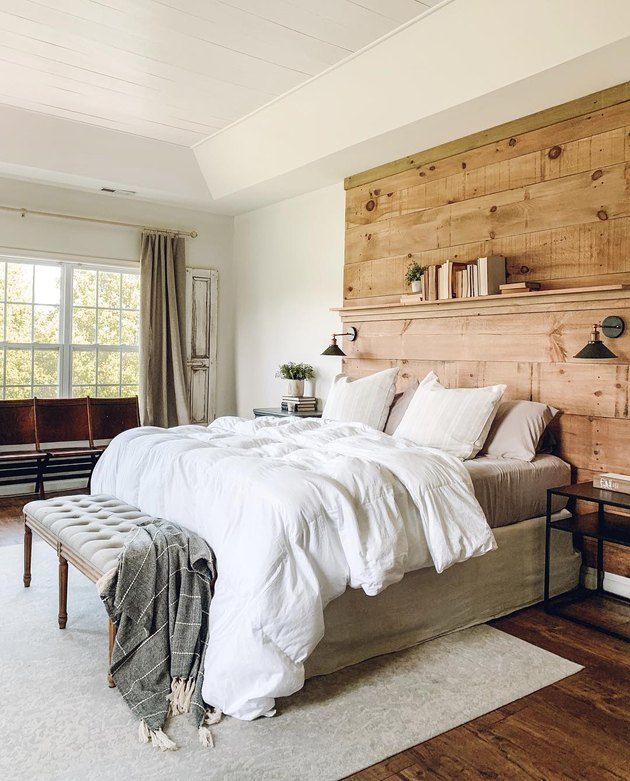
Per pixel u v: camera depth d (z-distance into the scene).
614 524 3.13
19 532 4.32
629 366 3.20
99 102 4.36
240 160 5.08
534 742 2.05
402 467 2.69
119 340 6.02
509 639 2.80
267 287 6.04
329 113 4.12
